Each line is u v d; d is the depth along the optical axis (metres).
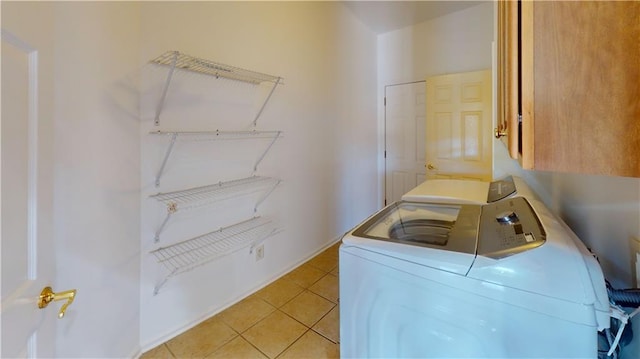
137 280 1.58
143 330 1.63
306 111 2.78
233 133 2.06
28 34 0.75
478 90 3.21
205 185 1.90
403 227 1.31
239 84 2.10
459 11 3.34
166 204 1.68
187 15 1.74
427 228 1.30
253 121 2.22
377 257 0.98
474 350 0.81
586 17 0.45
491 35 3.17
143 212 1.59
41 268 0.82
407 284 0.92
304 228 2.84
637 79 0.42
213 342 1.72
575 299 0.68
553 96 0.48
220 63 1.93
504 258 0.78
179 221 1.77
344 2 3.16
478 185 1.91
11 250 0.66
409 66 3.77
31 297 0.75
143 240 1.60
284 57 2.48
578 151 0.47
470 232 1.03
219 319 1.94
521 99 0.57
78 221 1.18
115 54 1.37
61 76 1.09
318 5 2.88
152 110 1.60
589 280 0.69
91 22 1.23
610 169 0.44
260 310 2.05
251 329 1.84
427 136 3.56
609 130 0.44
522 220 1.00
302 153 2.76
